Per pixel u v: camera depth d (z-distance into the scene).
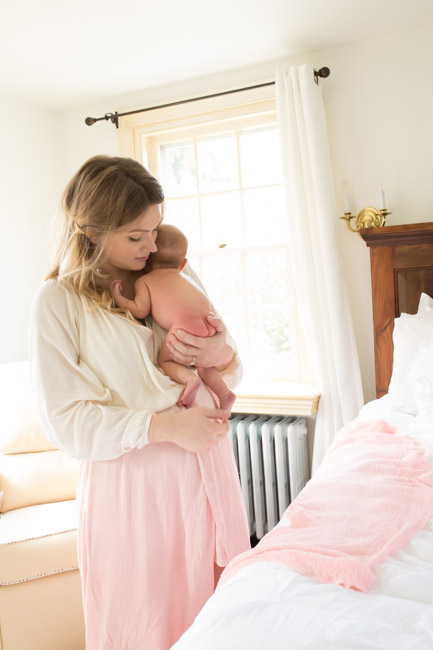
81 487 1.43
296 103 2.77
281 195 3.18
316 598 0.97
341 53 2.83
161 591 1.34
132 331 1.36
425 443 1.75
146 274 1.50
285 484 2.93
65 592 2.10
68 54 2.71
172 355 1.39
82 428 1.27
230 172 3.29
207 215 3.36
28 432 2.58
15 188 3.25
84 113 3.47
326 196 2.75
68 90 3.19
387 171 2.82
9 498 2.38
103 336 1.34
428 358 2.11
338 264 2.77
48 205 3.46
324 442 2.85
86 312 1.36
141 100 3.29
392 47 2.74
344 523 1.26
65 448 1.31
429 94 2.71
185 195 3.40
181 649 0.91
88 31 2.48
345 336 2.76
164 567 1.35
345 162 2.89
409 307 2.67
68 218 1.42
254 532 3.12
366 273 2.89
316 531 1.24
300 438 2.93
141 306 1.42
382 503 1.32
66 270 1.41
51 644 2.09
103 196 1.31
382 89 2.79
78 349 1.36
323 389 2.84
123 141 3.30
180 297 1.40
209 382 1.51
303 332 3.03
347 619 0.90
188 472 1.35
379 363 2.73
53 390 1.29
